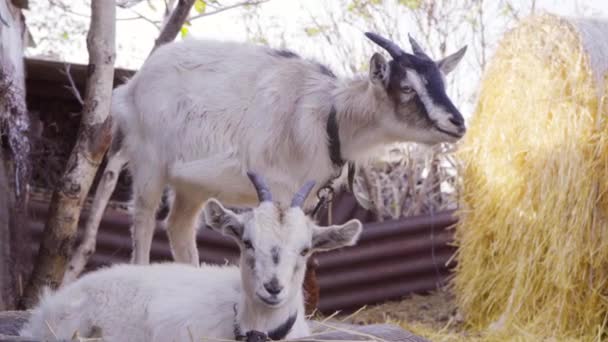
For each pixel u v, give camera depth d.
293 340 3.66
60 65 5.53
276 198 4.48
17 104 4.92
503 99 5.13
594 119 4.86
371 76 4.41
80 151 4.52
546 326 4.86
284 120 4.48
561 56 4.97
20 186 4.91
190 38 4.64
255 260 3.67
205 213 3.77
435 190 6.15
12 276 4.79
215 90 4.52
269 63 4.55
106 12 4.52
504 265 5.05
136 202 4.61
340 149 4.50
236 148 4.48
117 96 4.67
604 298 4.82
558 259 4.86
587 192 4.83
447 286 5.47
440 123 4.38
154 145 4.57
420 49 4.51
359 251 5.57
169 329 3.79
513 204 5.03
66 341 3.65
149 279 3.91
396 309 5.46
